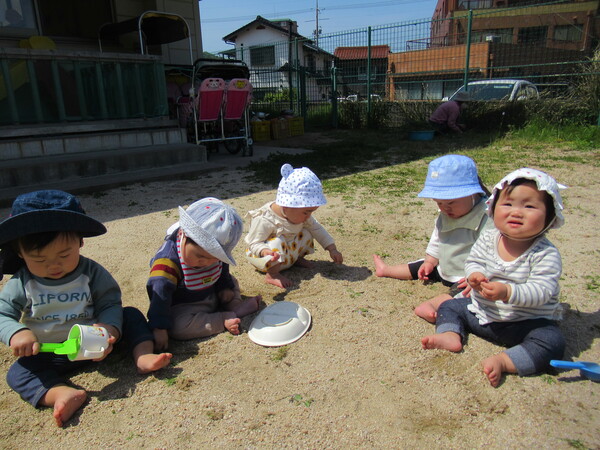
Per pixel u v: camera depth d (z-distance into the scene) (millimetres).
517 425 1730
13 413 1886
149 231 4137
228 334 2414
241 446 1666
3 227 1771
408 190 5527
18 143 6078
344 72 14000
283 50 23297
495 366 1968
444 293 2812
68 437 1745
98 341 1902
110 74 6922
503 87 11727
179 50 10039
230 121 8703
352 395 1912
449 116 10680
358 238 3869
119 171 6477
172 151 6980
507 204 2045
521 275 2105
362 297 2783
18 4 7977
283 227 2961
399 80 14742
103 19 9133
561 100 10438
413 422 1760
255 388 1976
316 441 1678
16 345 1822
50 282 2021
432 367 2082
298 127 11914
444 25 17609
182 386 1997
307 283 3010
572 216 4289
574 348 2201
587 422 1736
